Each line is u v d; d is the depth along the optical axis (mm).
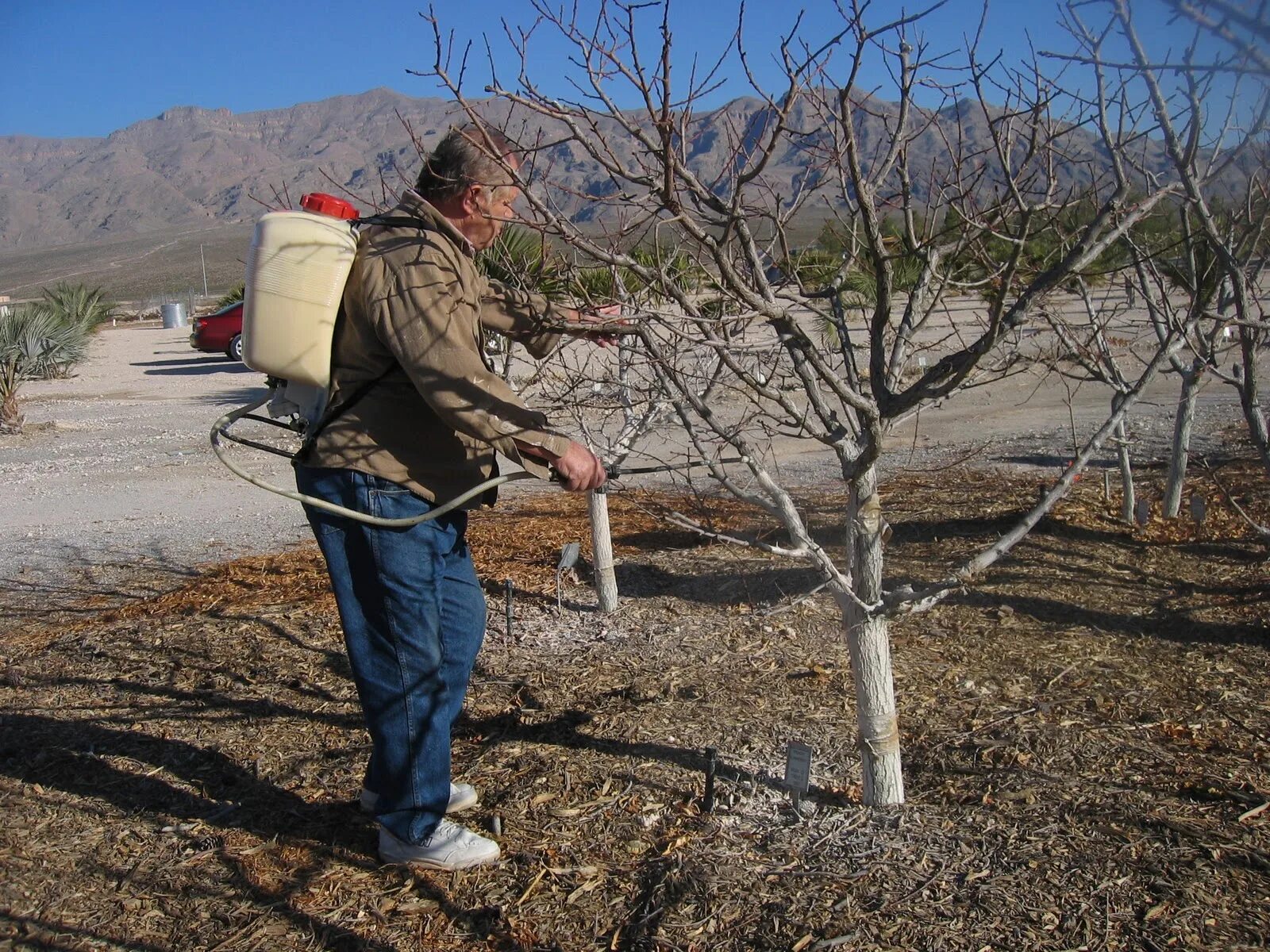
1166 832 2820
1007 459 8484
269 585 5762
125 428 13062
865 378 2982
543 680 4145
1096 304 13477
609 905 2686
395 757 2836
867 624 2896
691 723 3670
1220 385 12219
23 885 2920
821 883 2689
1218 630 4324
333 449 2721
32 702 4223
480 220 2678
